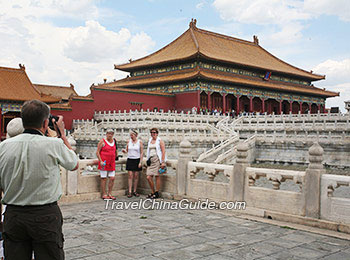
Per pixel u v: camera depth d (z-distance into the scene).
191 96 78.31
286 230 11.80
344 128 49.03
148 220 12.99
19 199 6.05
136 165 17.72
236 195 14.53
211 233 11.38
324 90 107.94
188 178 16.55
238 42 105.50
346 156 46.19
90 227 11.97
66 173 16.52
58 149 6.39
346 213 11.59
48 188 6.18
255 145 54.69
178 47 89.56
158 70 87.75
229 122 68.19
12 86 57.81
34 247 6.14
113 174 17.20
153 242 10.40
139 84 85.06
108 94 68.81
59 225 6.33
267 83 90.50
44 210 6.11
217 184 15.28
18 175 6.00
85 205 15.70
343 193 31.25
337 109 73.19
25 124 6.38
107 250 9.67
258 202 13.91
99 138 51.53
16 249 6.14
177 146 52.50
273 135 52.91
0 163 6.12
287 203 13.06
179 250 9.73
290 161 51.28
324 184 12.15
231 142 52.53
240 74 89.12
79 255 9.26
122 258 9.09
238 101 85.44
